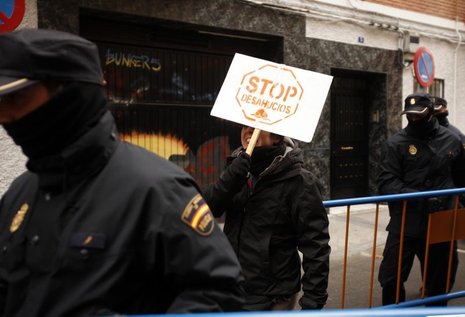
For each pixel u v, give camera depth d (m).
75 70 1.22
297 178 2.47
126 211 1.25
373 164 9.14
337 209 8.35
